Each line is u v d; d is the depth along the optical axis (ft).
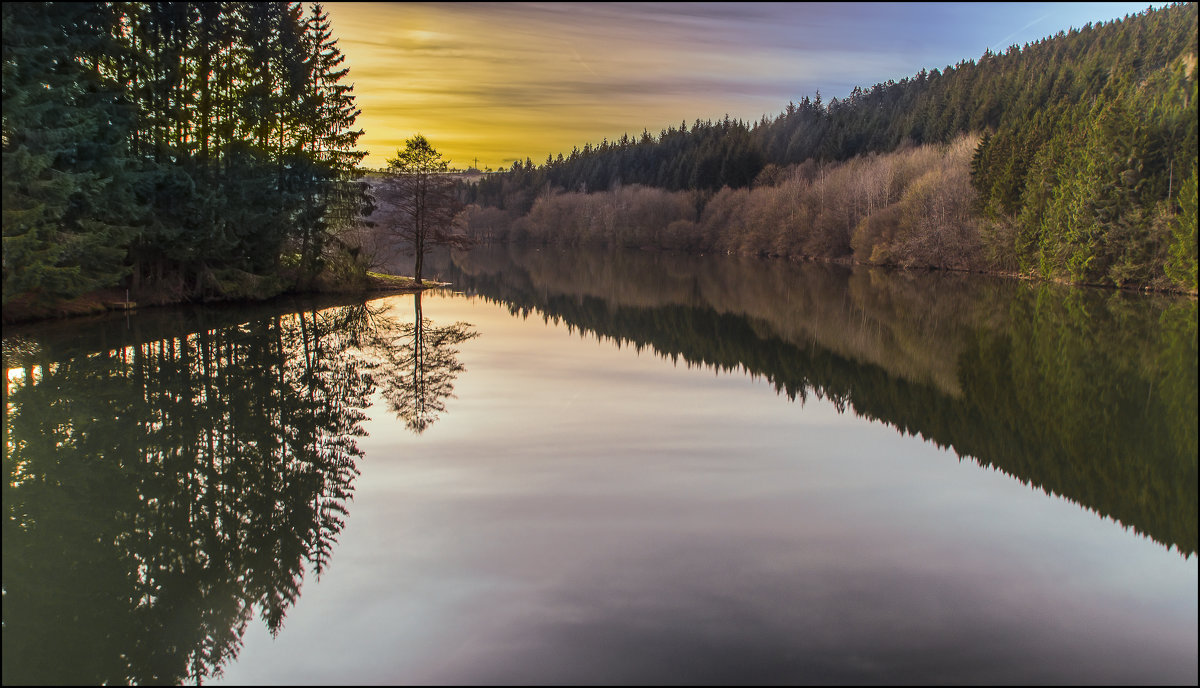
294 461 42.34
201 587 27.45
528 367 75.41
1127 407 59.41
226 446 45.03
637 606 25.48
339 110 130.52
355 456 43.42
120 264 95.55
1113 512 35.68
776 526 33.09
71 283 83.05
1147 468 43.21
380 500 36.04
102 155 85.97
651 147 560.20
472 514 34.17
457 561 28.91
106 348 74.13
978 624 24.54
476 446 45.80
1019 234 212.84
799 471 41.75
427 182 170.40
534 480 39.24
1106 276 181.06
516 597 25.95
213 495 36.91
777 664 22.00
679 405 58.85
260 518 33.83
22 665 22.70
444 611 25.07
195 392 58.65
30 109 74.54
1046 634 23.97
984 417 56.03
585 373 72.74
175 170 99.35
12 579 28.50
